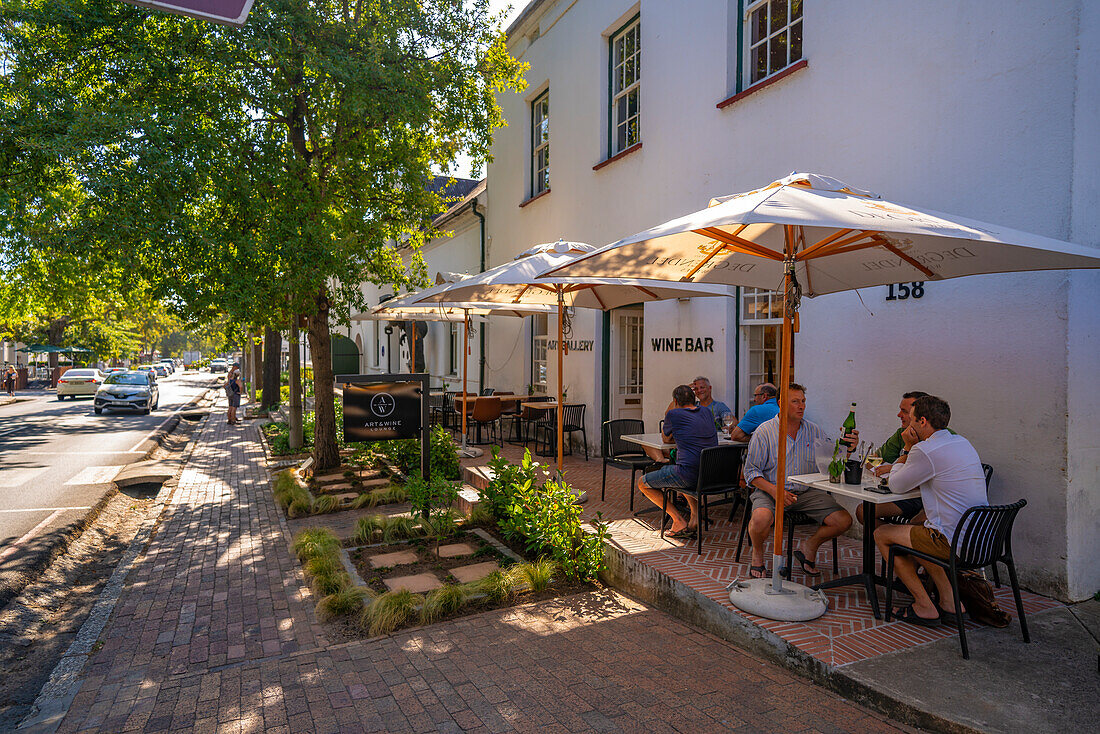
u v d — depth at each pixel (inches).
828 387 254.2
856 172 245.1
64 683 166.2
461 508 318.7
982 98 202.7
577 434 447.2
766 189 157.4
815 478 187.0
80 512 348.2
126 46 333.4
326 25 363.6
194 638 191.9
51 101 306.5
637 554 218.8
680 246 172.9
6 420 885.2
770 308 297.4
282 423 755.4
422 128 410.6
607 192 415.2
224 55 339.9
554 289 273.1
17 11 307.1
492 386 628.4
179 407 1172.5
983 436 201.6
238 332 395.9
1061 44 182.9
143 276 340.5
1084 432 184.9
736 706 141.9
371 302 1070.4
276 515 342.6
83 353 2033.7
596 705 144.5
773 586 176.6
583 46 443.2
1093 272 185.8
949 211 212.2
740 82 313.1
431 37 401.1
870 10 239.0
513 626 189.6
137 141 311.7
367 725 139.9
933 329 216.1
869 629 164.1
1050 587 185.6
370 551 263.1
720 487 228.7
